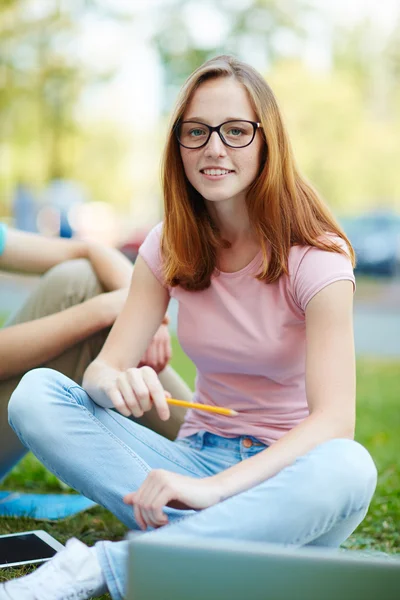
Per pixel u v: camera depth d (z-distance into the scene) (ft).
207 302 7.52
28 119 53.47
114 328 7.80
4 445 8.82
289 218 7.12
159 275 7.86
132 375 6.74
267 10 47.83
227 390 7.57
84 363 8.57
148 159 69.21
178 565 4.84
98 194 75.77
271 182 7.06
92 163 73.05
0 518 9.16
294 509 5.75
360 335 30.71
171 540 4.90
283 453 6.23
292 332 7.23
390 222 56.08
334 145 66.33
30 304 8.86
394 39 57.47
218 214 7.41
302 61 62.23
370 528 9.27
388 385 20.52
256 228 7.16
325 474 5.79
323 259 6.97
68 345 8.29
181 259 7.46
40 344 8.20
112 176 74.69
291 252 7.09
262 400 7.45
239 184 7.10
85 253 9.14
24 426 6.77
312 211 7.28
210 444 7.61
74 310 8.35
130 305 7.86
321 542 6.25
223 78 7.11
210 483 6.06
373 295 45.80
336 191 69.21
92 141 70.03
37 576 5.82
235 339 7.33
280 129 7.18
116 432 7.13
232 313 7.32
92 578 5.85
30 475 11.14
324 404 6.52
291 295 7.13
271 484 5.85
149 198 78.07
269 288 7.22
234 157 7.05
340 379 6.63
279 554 4.80
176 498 5.93
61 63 49.49
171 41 47.32
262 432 7.37
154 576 4.85
